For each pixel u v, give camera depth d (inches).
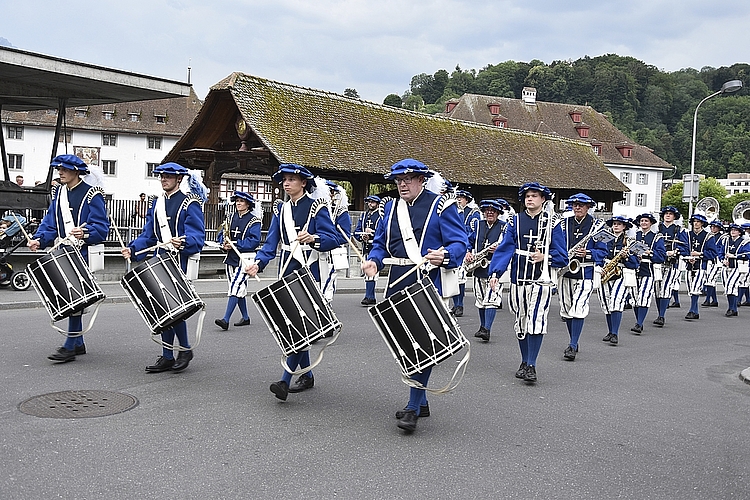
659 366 364.8
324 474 193.6
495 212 451.5
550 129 2491.4
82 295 290.0
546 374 332.8
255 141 869.2
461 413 258.1
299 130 872.3
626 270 436.5
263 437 221.5
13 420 228.2
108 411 241.0
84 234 299.3
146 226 309.7
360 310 532.1
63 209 305.0
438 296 224.5
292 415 245.1
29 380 276.8
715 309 671.8
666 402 288.0
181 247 296.8
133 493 176.1
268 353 346.0
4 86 607.8
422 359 219.9
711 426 255.4
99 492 175.9
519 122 2486.5
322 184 282.8
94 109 2005.4
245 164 869.2
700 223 657.0
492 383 308.5
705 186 2409.0
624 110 3715.6
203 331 406.0
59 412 238.1
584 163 1365.7
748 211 759.7
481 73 4074.8
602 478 199.3
